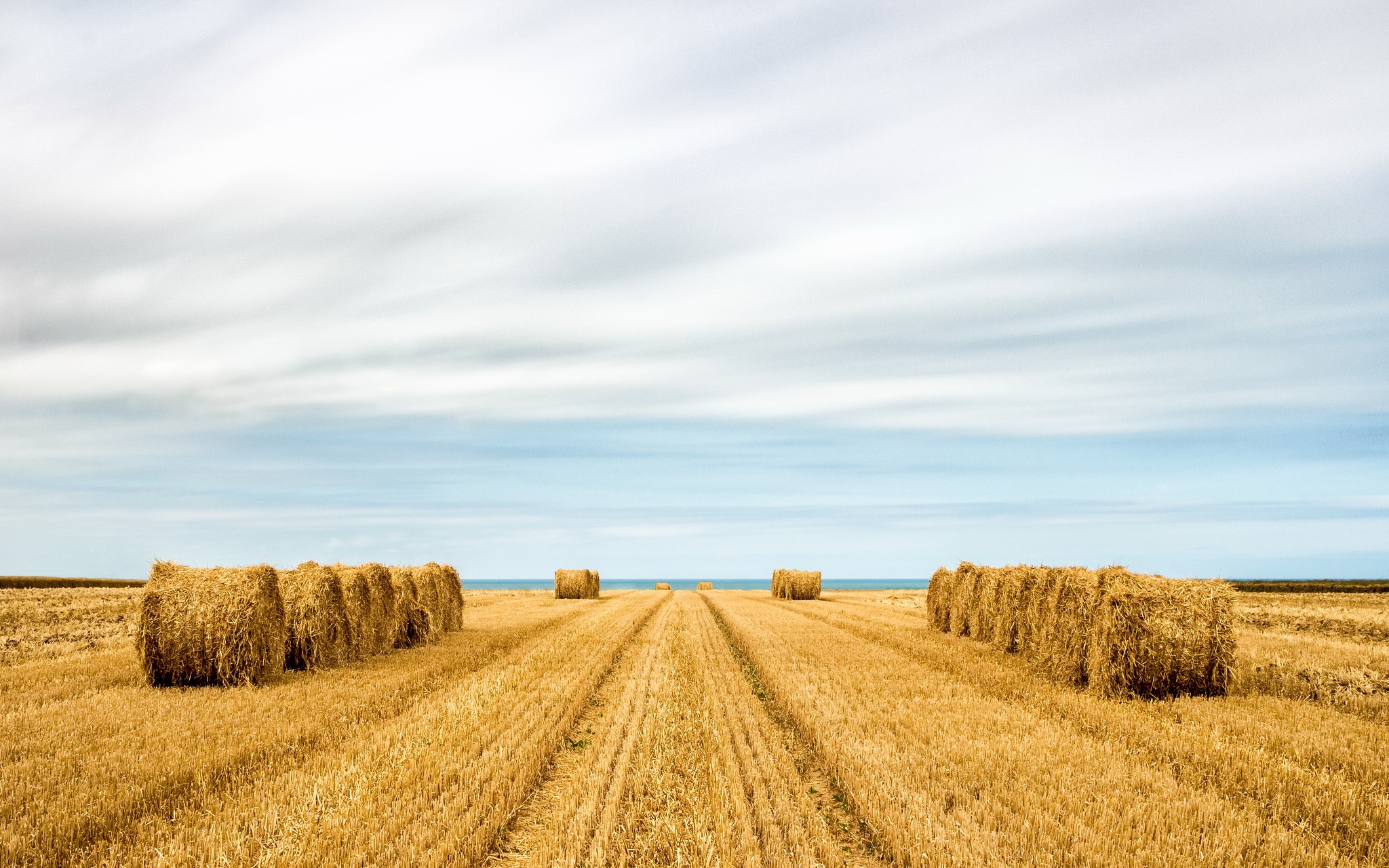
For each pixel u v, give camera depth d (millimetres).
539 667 13531
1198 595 11305
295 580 13344
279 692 11125
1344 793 6805
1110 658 11398
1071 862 5555
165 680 11656
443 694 11281
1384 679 11688
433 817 6371
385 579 15875
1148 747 8477
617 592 48688
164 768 7309
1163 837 5980
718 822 6141
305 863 5434
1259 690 11531
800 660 14320
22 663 13703
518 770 7457
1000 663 14539
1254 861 5672
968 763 7820
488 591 52375
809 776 7863
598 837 5926
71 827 5895
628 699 11281
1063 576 12961
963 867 5465
